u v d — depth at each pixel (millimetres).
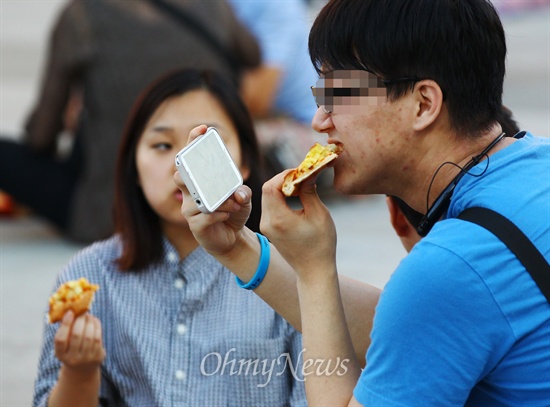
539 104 30406
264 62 20062
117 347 8477
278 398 8273
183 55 17359
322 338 6812
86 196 18641
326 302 6863
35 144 18797
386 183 6781
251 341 8281
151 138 8938
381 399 6215
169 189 8617
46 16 45312
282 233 6887
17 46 38875
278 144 19578
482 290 6062
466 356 6102
